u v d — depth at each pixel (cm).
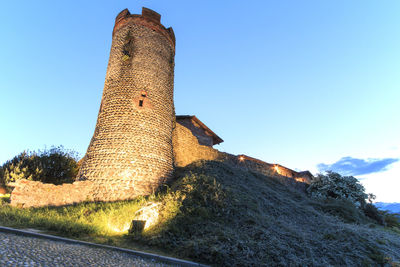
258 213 1052
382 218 1947
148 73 1812
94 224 895
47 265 456
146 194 1435
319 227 1087
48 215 979
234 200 1100
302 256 758
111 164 1463
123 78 1755
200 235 830
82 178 1476
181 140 2103
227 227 882
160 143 1680
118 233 891
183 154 2073
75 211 1099
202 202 1046
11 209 986
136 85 1739
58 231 774
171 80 2028
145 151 1570
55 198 1211
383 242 1045
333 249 858
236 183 1375
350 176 2345
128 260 610
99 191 1380
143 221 898
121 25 1994
